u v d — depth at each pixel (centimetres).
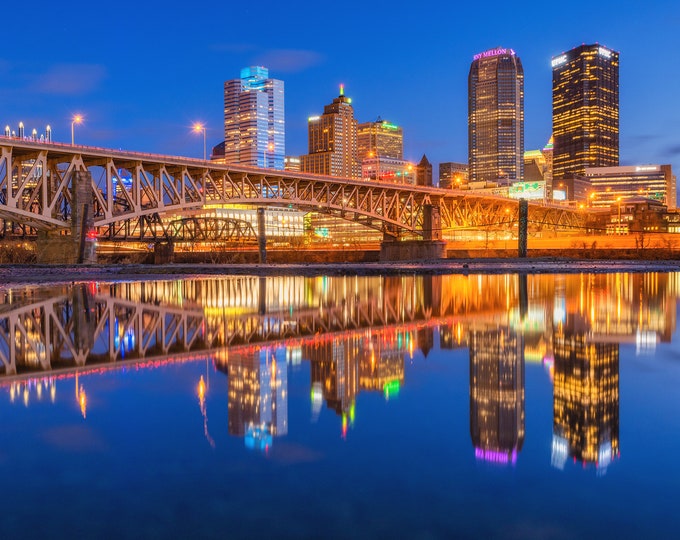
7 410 1241
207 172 12912
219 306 3794
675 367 1623
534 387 1399
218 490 823
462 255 17812
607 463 906
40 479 862
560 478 853
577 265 10494
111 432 1080
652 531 701
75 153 10719
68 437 1053
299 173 14512
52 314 3272
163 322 2919
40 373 1658
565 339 2156
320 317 3112
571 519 731
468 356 1836
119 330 2609
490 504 772
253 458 944
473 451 963
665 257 14062
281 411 1221
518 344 2056
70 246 10681
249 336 2403
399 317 3020
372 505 773
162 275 8650
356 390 1390
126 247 18450
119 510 762
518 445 987
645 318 2795
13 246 15300
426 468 896
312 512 752
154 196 11944
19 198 10000
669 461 909
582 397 1293
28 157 10394
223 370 1673
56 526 721
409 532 704
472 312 3175
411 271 9269
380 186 16338
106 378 1578
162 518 739
